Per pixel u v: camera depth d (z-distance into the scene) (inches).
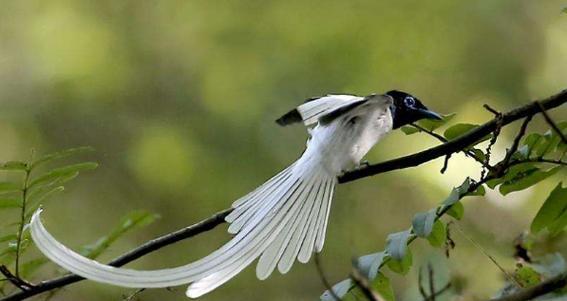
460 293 249.1
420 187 508.1
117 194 553.0
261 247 219.5
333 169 233.5
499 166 229.3
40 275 303.1
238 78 592.4
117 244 505.0
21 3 612.1
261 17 616.4
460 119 579.5
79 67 592.4
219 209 546.0
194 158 559.2
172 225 542.9
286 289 492.7
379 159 509.7
